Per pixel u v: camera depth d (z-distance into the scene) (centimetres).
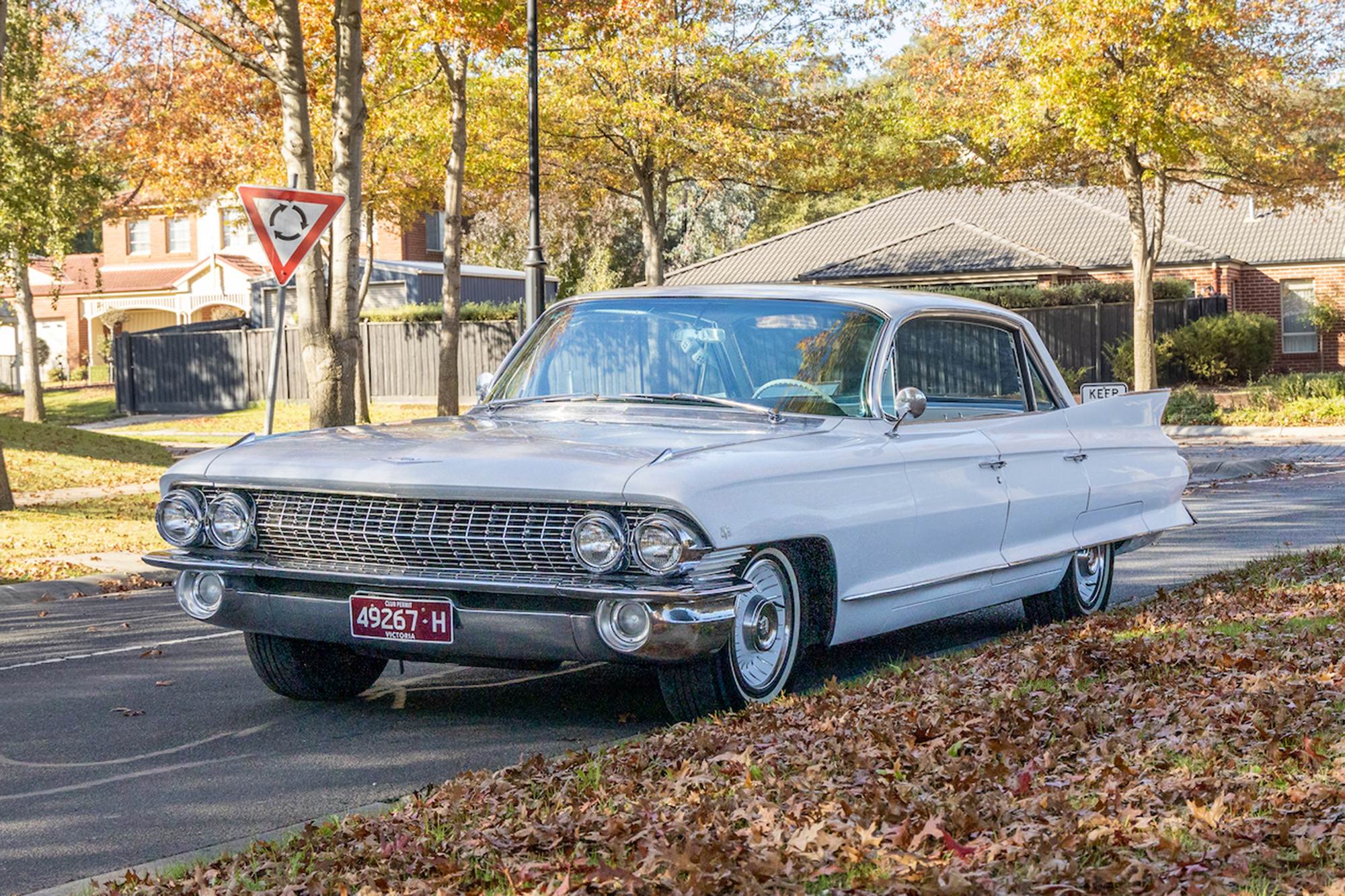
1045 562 726
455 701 625
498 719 589
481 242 5166
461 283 4281
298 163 1384
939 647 727
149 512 1619
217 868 382
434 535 512
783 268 4078
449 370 2522
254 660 621
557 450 524
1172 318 3297
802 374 620
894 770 416
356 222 1399
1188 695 507
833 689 543
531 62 1892
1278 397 2911
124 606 998
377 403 3712
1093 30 2362
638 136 2575
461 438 561
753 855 339
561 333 679
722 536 492
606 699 621
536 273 1912
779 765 429
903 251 3866
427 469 518
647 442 538
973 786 395
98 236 6800
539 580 497
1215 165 2817
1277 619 678
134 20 2384
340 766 519
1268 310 3803
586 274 5128
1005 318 728
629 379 645
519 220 5088
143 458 2220
